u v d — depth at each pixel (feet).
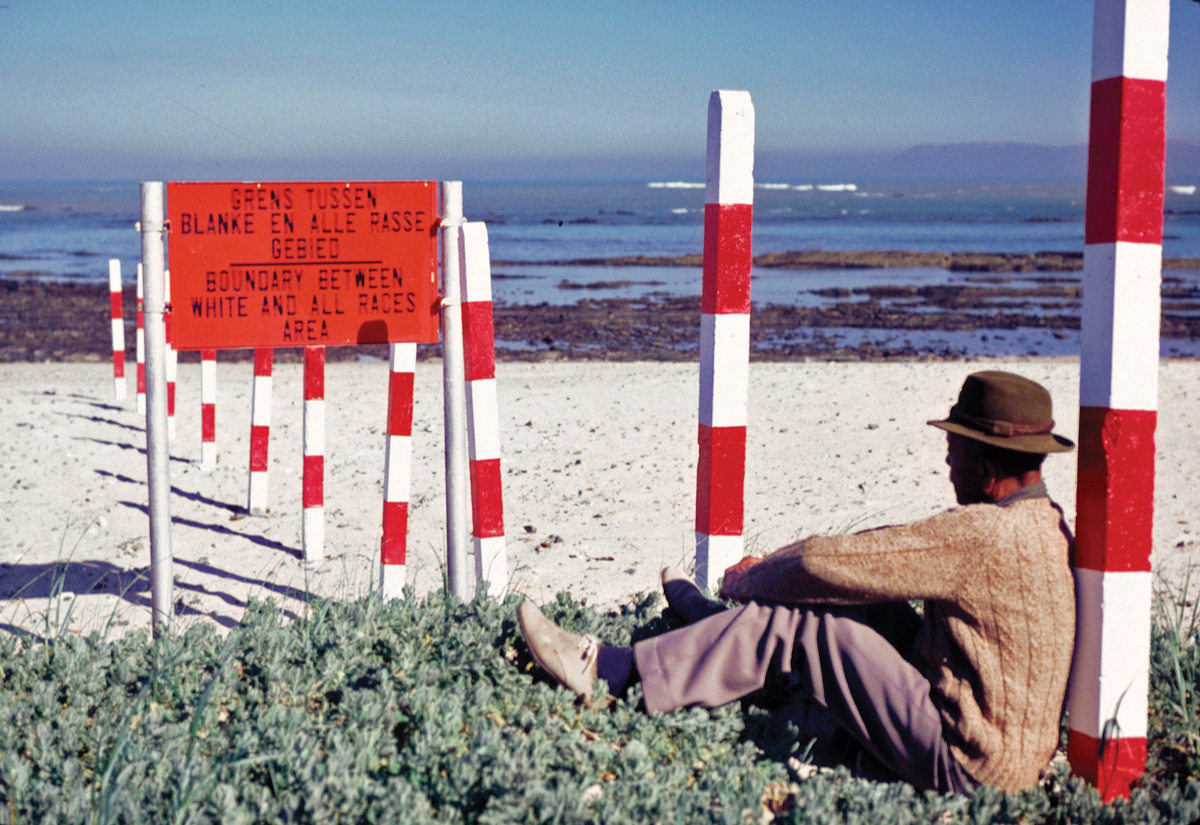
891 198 475.31
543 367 48.57
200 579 20.48
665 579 13.20
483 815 8.70
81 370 49.98
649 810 9.18
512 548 21.97
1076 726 10.49
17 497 26.43
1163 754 11.36
